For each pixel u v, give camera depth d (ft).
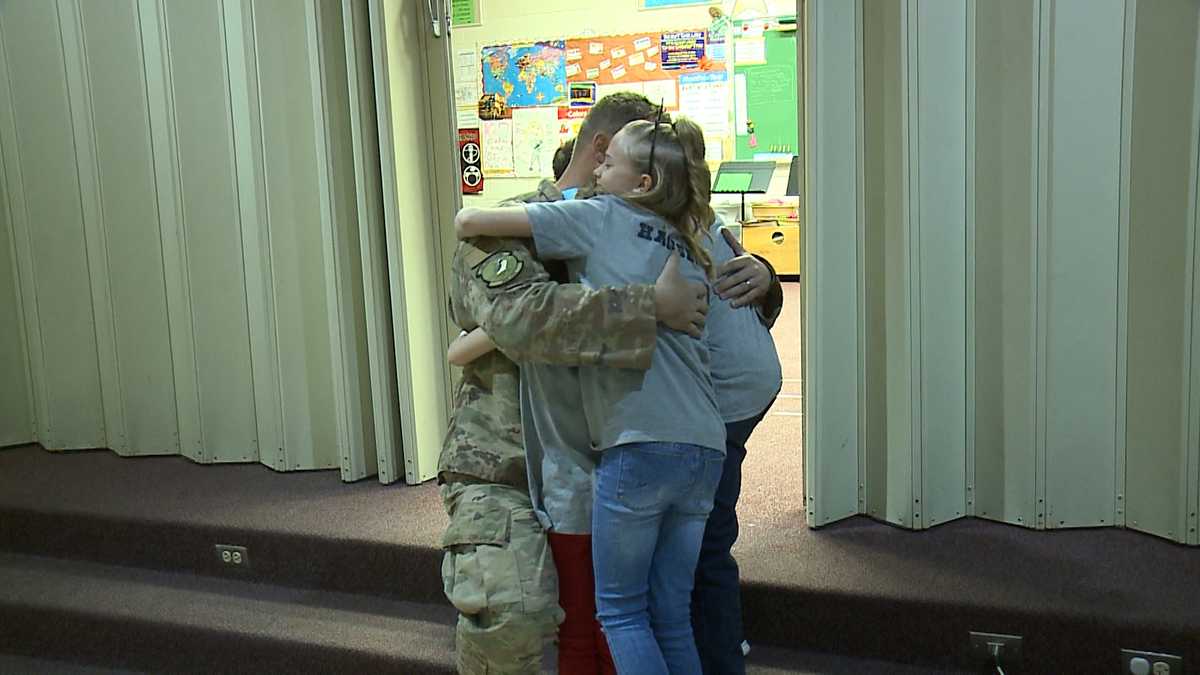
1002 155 8.48
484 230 5.45
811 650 7.89
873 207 8.72
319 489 10.57
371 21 9.74
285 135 10.57
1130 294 8.43
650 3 22.31
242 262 11.18
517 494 5.89
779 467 10.85
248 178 10.87
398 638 8.38
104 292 11.92
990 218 8.61
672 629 5.81
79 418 12.44
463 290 5.69
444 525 9.36
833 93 8.48
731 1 22.34
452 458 5.96
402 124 10.02
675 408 5.42
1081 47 8.18
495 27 22.39
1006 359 8.71
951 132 8.50
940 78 8.38
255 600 9.26
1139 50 8.14
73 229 12.07
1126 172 8.32
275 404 11.12
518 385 6.02
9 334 12.63
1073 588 7.54
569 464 5.65
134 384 11.97
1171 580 7.62
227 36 10.73
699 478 5.53
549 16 22.17
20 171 12.08
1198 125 7.80
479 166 22.84
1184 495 8.18
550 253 5.52
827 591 7.74
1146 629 6.98
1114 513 8.71
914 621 7.56
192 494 10.60
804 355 9.03
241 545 9.58
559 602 5.83
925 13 8.23
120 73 11.37
